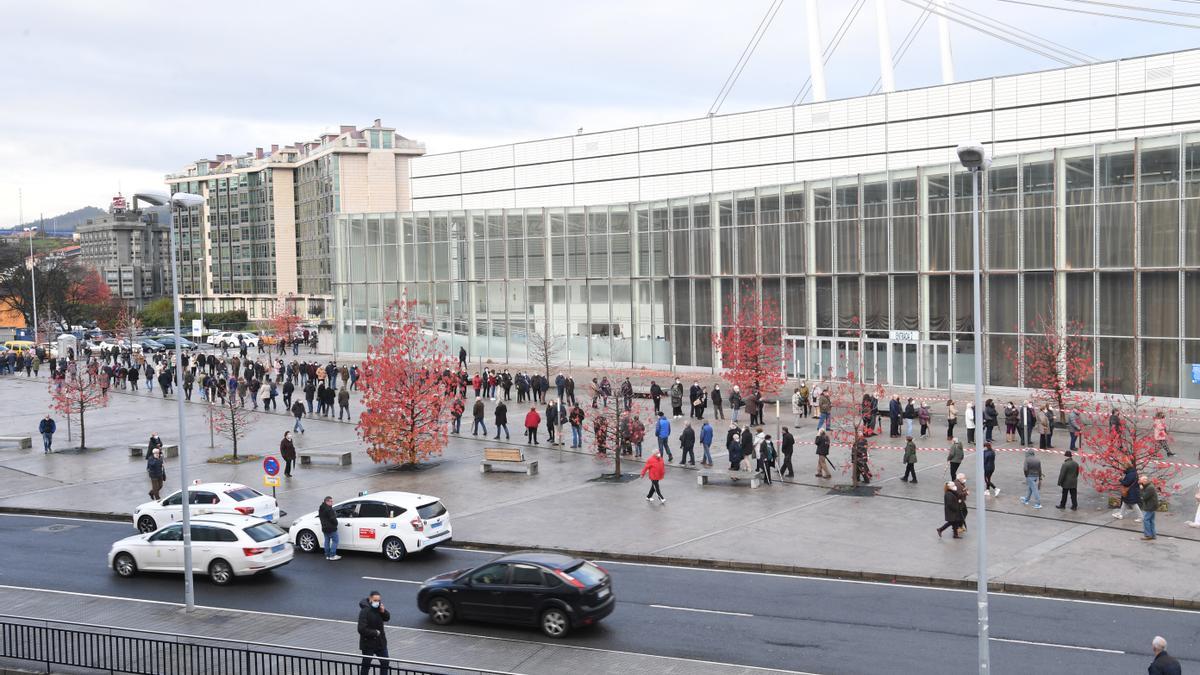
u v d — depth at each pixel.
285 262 144.50
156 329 118.25
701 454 36.25
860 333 52.09
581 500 29.52
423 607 19.47
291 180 144.25
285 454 34.34
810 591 20.75
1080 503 27.02
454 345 71.75
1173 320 41.75
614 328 64.75
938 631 18.03
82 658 17.44
